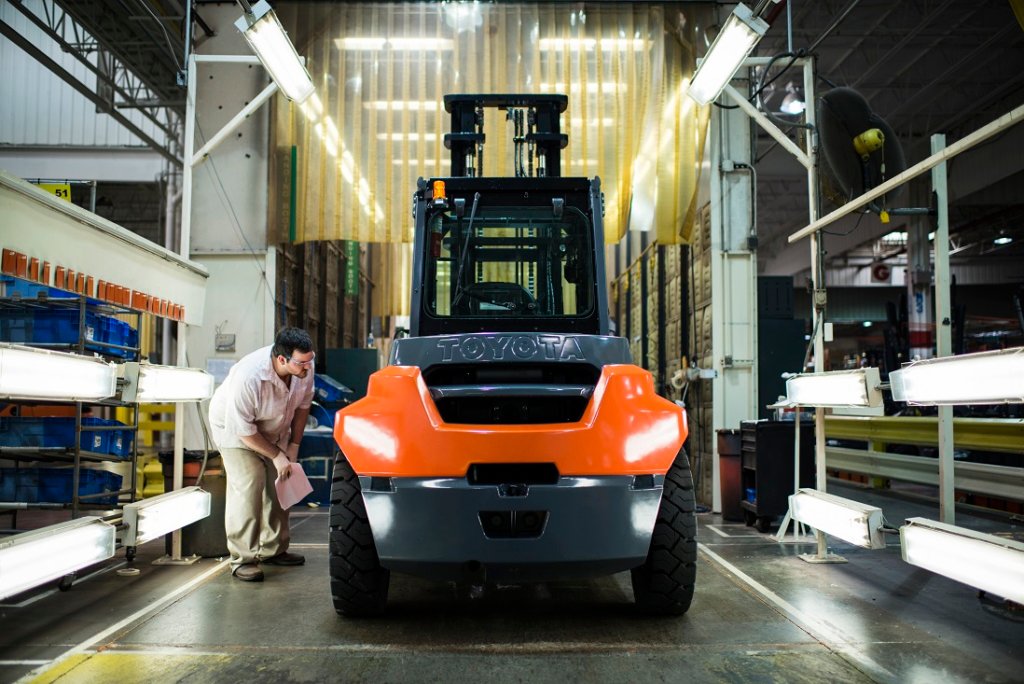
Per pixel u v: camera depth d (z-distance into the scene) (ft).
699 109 24.43
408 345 11.46
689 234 24.12
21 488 15.58
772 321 24.35
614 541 10.43
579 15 24.81
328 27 25.05
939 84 62.95
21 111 56.85
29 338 14.62
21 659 9.71
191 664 9.52
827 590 13.37
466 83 24.73
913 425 25.38
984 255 96.32
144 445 36.09
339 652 10.02
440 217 13.16
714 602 12.58
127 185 66.49
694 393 26.05
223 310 25.05
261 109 25.52
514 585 14.15
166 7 30.53
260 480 14.52
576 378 11.28
